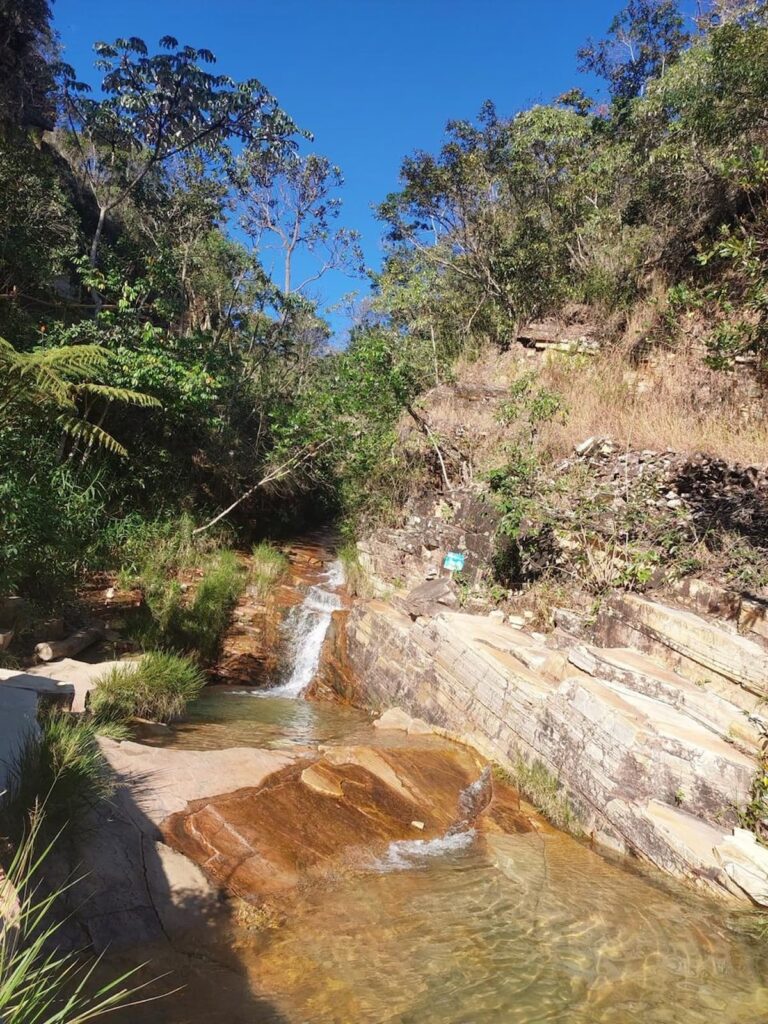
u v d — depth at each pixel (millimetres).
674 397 10812
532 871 4336
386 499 13539
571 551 8039
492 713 6484
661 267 14055
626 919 3768
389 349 13977
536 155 17516
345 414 13672
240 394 17375
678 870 4137
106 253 15680
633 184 15797
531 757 5789
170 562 11344
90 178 18438
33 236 13211
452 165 17375
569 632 7066
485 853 4586
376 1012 2920
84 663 7148
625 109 17094
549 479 9344
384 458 13516
